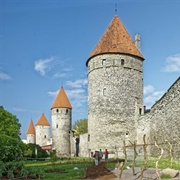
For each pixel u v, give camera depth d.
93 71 43.50
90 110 43.62
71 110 72.50
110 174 18.88
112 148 40.50
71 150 69.62
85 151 49.75
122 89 41.78
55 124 70.38
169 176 17.05
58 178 18.16
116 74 41.94
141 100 43.34
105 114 41.47
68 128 70.62
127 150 39.25
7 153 21.88
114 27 44.88
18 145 23.86
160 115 34.75
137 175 17.89
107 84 41.94
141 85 43.84
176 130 31.36
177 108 31.50
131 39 44.91
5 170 18.08
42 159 49.47
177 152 30.69
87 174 19.62
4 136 23.48
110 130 41.00
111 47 42.62
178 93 31.52
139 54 44.03
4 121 54.03
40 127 100.00
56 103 71.19
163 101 34.25
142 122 39.59
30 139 109.19
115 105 41.44
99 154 29.19
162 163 23.94
